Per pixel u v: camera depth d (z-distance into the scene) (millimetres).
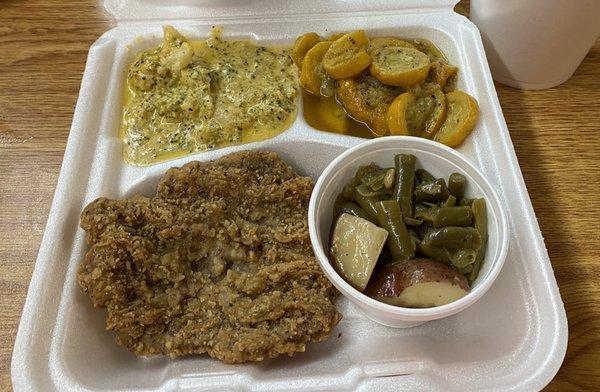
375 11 290
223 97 271
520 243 216
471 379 189
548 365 189
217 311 208
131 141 258
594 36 262
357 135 268
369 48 272
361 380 190
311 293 209
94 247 208
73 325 200
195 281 216
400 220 208
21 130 266
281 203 234
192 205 226
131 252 208
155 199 226
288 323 201
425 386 187
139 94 273
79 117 251
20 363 186
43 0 314
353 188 223
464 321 214
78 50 293
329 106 276
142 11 288
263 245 225
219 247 222
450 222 205
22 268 225
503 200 227
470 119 248
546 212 242
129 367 204
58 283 208
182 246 219
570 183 250
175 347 199
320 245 198
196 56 283
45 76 284
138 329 203
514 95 285
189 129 261
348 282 201
